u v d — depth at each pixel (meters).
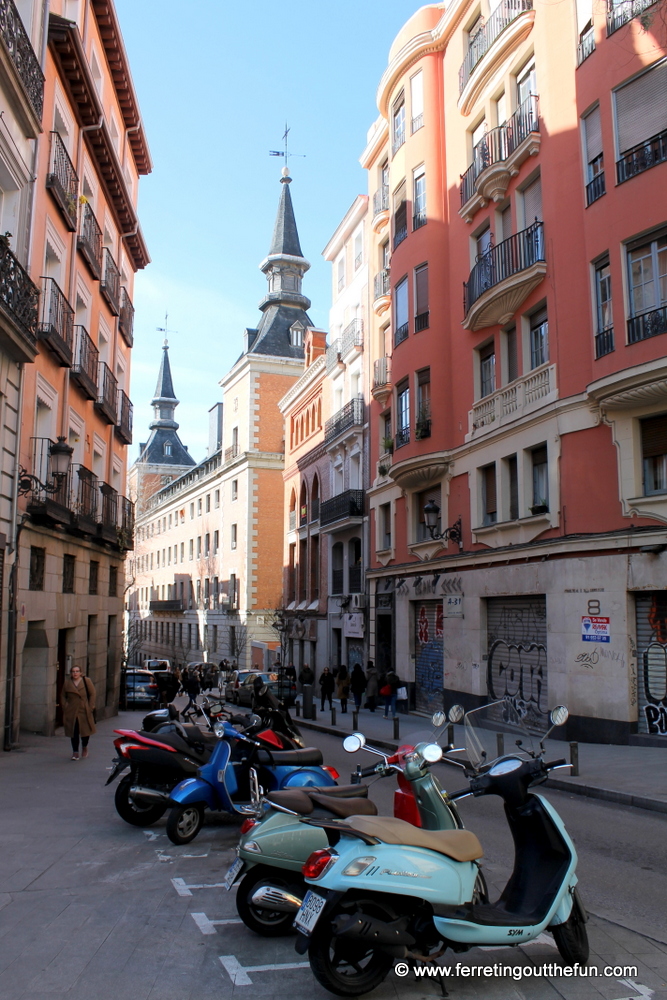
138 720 26.33
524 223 19.64
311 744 18.56
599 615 15.56
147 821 8.95
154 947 5.19
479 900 4.99
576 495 16.52
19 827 8.63
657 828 8.97
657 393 14.45
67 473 17.81
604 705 15.26
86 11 22.23
